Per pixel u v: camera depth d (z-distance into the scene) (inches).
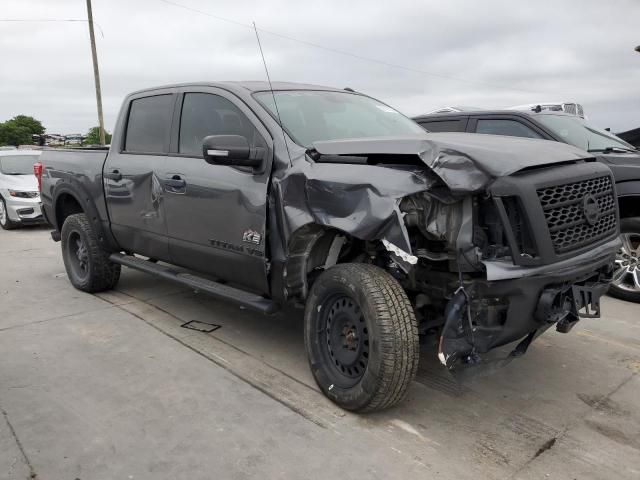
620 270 211.2
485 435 118.0
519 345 125.5
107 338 173.3
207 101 164.1
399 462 107.7
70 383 141.3
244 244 144.0
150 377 144.9
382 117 173.6
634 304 208.7
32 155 474.3
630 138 297.7
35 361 155.3
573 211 119.0
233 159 134.3
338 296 126.2
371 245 128.3
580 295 118.7
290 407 129.1
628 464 107.8
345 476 103.1
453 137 124.1
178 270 189.5
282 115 147.1
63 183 224.2
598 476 104.0
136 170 183.5
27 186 424.2
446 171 107.8
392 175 112.7
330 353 131.0
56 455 109.2
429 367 152.6
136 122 193.3
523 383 142.7
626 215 209.0
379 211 110.3
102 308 204.7
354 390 121.3
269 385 140.6
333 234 133.8
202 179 155.0
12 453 109.8
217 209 150.8
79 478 102.1
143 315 195.9
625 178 203.9
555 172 116.6
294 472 104.3
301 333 178.1
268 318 192.7
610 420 124.6
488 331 112.6
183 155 167.5
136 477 102.5
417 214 113.1
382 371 113.8
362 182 114.7
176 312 199.2
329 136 147.9
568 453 111.5
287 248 132.2
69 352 161.9
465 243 109.7
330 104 164.9
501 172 106.1
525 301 109.7
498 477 103.3
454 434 118.3
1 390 137.2
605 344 169.0
